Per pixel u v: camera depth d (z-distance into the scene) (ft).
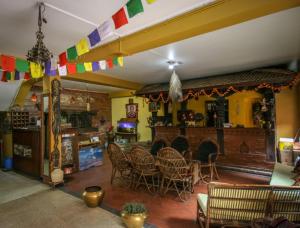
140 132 26.22
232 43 9.56
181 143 14.83
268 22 7.45
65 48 9.73
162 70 15.05
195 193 11.24
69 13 6.56
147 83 20.90
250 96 20.66
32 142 14.53
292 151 12.94
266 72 13.91
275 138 14.53
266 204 6.05
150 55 11.32
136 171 11.89
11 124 17.94
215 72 16.07
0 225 8.07
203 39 9.04
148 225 8.05
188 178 10.64
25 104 19.83
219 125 16.69
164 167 10.34
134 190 11.80
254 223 5.65
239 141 15.84
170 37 7.23
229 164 16.12
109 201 10.29
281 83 12.85
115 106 29.66
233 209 6.27
